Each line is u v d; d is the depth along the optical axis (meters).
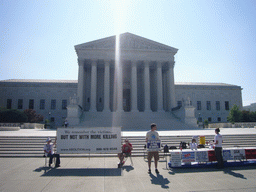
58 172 10.99
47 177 9.96
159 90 56.12
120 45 56.31
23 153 16.59
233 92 86.19
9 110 52.28
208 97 83.88
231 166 12.20
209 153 12.22
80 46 54.62
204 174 10.43
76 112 42.59
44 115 74.81
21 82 76.44
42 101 75.94
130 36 57.06
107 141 12.95
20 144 18.86
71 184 8.85
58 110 75.62
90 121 43.56
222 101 84.62
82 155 15.85
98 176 10.16
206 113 82.44
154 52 57.50
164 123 45.09
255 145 20.52
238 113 65.50
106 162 13.77
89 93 60.66
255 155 12.73
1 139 20.42
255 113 66.31
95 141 12.94
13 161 14.27
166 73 62.28
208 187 8.34
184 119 45.47
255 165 12.45
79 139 12.93
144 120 46.47
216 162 12.79
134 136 21.91
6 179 9.62
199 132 30.19
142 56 56.81
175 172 10.90
